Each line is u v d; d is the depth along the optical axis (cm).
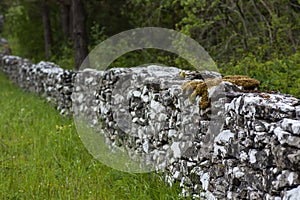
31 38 2783
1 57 2688
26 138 981
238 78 582
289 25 1138
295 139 381
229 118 498
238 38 1283
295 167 380
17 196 658
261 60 1094
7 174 744
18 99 1550
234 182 480
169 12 1655
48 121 1132
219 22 1341
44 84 1484
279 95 487
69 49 2116
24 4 2730
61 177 723
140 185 644
